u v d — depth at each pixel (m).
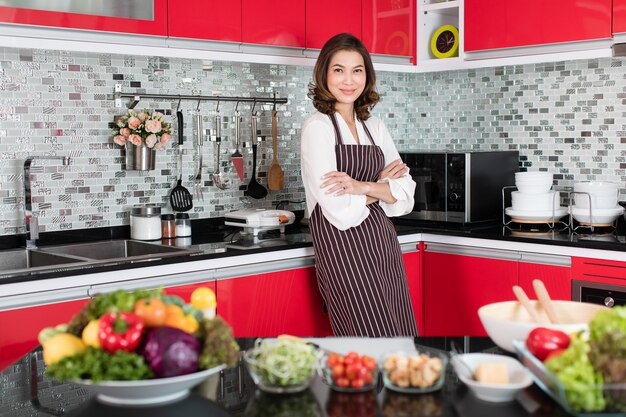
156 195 3.77
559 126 4.10
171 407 1.44
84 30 3.08
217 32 3.45
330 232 3.24
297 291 3.50
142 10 3.22
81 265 2.89
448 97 4.58
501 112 4.34
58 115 3.44
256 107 4.09
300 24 3.74
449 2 4.12
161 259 3.05
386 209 3.37
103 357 1.38
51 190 3.44
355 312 3.24
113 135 3.56
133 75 3.64
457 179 3.95
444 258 3.89
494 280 3.70
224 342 1.44
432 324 3.98
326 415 1.45
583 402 1.34
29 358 1.89
